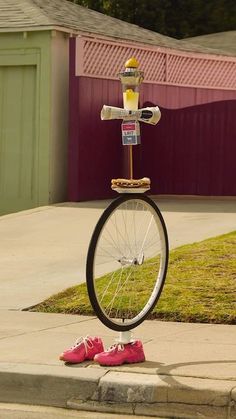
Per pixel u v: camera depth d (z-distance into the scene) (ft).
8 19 64.75
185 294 32.14
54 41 63.52
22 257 43.70
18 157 65.16
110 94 65.77
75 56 62.59
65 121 64.95
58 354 25.09
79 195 63.21
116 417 21.67
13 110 65.31
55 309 32.58
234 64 78.48
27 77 64.80
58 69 64.08
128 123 23.93
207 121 67.10
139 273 34.19
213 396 21.16
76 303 32.71
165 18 129.90
